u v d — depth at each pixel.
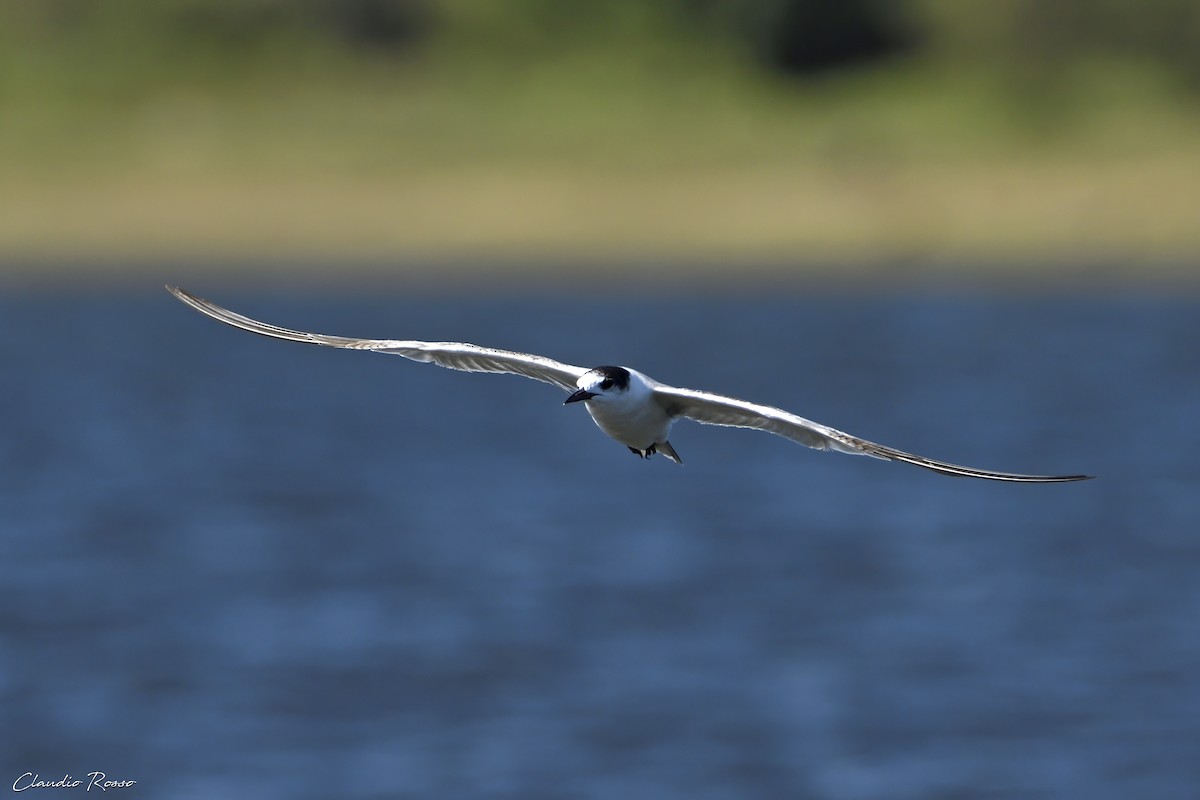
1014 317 51.91
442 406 44.72
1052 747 18.73
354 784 17.97
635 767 18.28
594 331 48.44
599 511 30.52
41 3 71.56
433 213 60.25
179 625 23.06
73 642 22.25
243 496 32.06
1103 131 64.06
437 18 73.56
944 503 30.75
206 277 57.12
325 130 65.75
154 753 18.80
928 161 61.88
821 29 70.44
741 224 58.91
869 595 24.33
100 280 57.94
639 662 21.38
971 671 20.91
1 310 55.75
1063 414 39.06
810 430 10.96
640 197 60.69
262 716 19.66
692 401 11.59
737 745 18.66
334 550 27.58
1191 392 41.25
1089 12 69.69
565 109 67.38
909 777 17.89
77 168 63.34
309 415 42.59
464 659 21.44
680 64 70.88
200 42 71.06
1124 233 57.47
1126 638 22.16
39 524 29.61
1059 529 28.39
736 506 30.83
